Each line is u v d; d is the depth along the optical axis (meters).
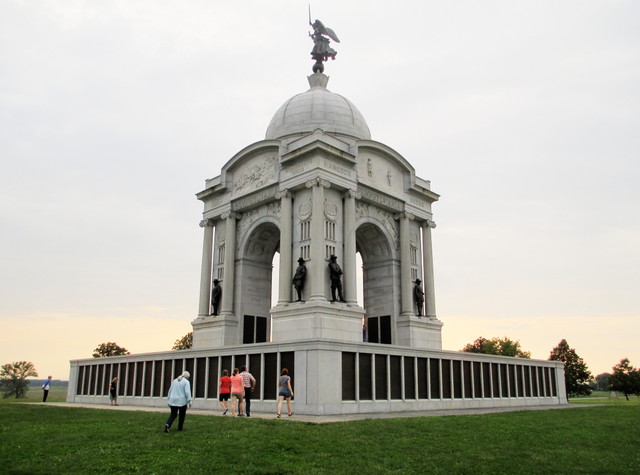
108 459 17.94
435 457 19.20
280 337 46.78
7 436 22.33
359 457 18.88
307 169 49.47
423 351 40.94
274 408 35.31
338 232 49.78
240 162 57.56
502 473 17.36
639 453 21.48
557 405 52.00
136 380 47.38
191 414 32.06
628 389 129.12
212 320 55.03
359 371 36.16
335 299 46.84
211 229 60.19
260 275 57.94
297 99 64.56
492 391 47.00
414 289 56.75
